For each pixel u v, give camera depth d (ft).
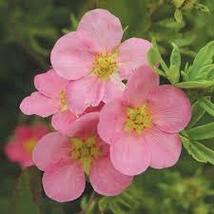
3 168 1.58
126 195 1.29
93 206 1.24
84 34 1.06
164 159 1.02
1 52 1.70
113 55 1.06
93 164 1.05
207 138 1.06
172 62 1.03
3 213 1.35
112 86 1.04
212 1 1.28
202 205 1.41
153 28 1.23
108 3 1.15
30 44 1.59
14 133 1.59
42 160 1.04
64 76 1.05
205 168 1.41
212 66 1.04
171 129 1.02
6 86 1.72
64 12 1.65
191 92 1.05
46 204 1.25
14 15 1.64
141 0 1.16
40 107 1.07
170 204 1.40
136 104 1.02
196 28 1.36
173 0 1.17
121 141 1.01
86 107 1.03
